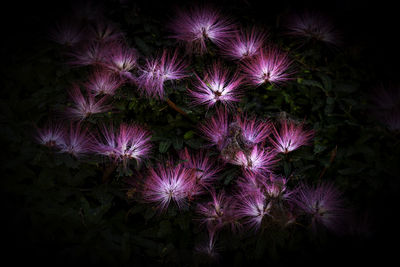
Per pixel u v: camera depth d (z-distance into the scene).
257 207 0.58
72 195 0.59
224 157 0.60
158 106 0.63
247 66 0.64
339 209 0.60
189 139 0.63
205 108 0.63
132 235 0.58
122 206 0.62
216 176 0.61
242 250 0.59
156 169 0.61
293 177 0.61
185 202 0.59
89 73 0.64
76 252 0.54
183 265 0.58
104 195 0.60
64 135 0.60
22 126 0.59
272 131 0.61
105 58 0.63
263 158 0.60
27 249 0.54
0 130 0.58
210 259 0.58
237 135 0.60
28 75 0.63
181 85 0.63
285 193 0.59
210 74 0.63
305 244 0.60
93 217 0.57
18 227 0.54
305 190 0.60
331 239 0.60
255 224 0.59
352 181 0.63
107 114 0.62
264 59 0.62
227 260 0.60
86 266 0.54
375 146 0.64
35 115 0.60
